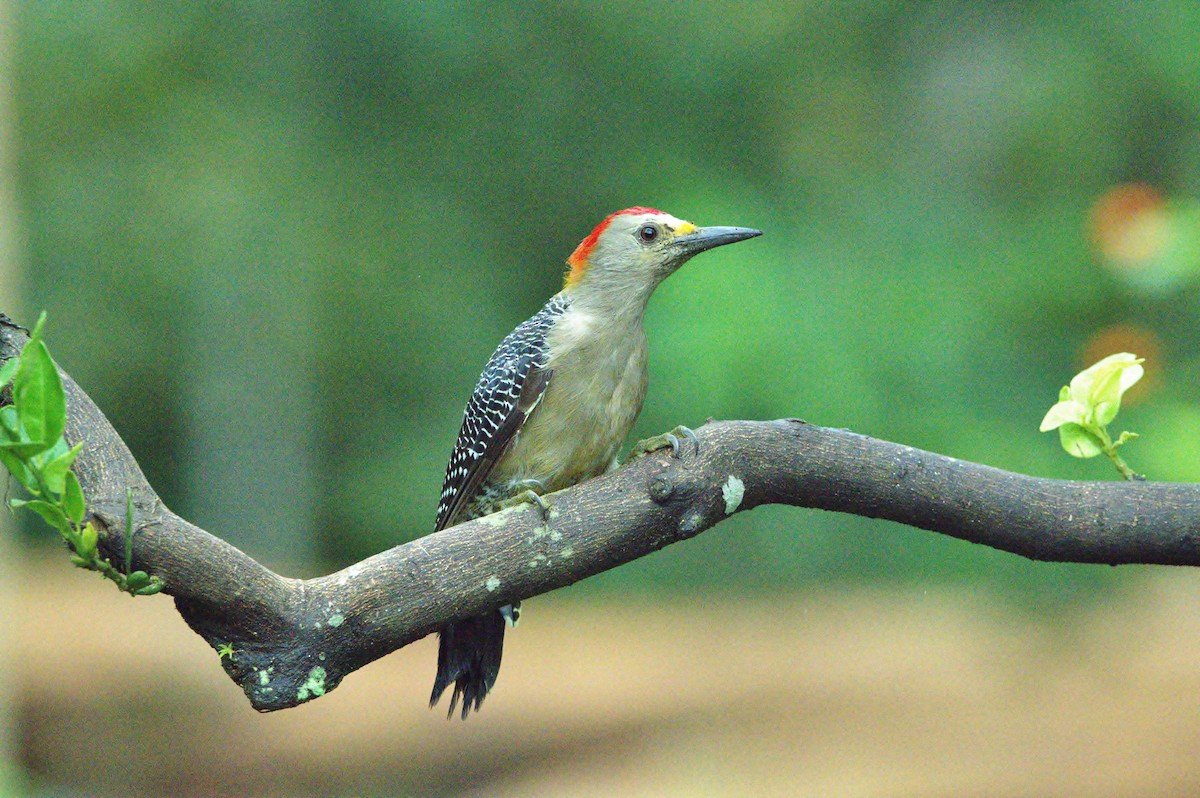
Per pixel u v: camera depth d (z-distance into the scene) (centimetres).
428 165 2350
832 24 2130
